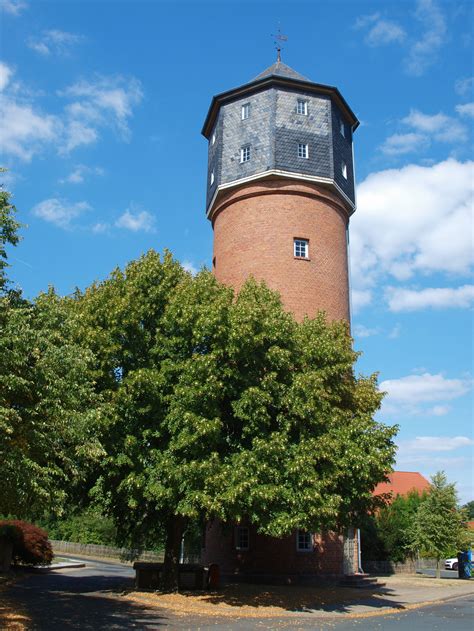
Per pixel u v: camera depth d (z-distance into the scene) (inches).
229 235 1264.8
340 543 1091.3
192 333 779.4
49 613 650.2
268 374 765.9
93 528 2112.5
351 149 1374.3
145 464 762.8
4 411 487.2
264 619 694.5
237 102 1301.7
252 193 1237.7
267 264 1194.0
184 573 941.8
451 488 1493.6
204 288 826.2
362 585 1102.4
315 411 775.1
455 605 901.8
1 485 511.8
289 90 1266.0
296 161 1225.4
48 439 565.3
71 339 729.0
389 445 836.6
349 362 878.4
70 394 599.2
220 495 687.7
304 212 1228.5
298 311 1170.6
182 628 603.8
